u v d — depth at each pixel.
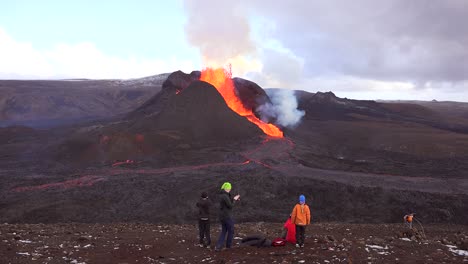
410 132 80.38
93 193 33.75
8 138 72.06
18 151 58.00
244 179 35.78
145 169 43.31
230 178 36.38
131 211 30.05
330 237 13.38
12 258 10.55
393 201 30.77
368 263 10.02
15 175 41.75
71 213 29.36
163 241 13.77
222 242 12.04
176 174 39.66
